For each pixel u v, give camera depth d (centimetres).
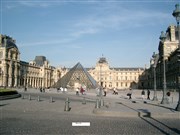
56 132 1401
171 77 12388
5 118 1978
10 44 16562
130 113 2339
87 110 2848
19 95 5419
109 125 1686
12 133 1349
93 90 10012
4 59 15712
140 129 1529
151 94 8681
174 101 4809
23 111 2586
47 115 2267
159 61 15450
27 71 19338
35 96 5862
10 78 16200
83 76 10456
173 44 13462
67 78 10438
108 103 3888
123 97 6569
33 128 1522
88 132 1409
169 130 1502
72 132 1406
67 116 2220
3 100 4219
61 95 6831
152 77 18962
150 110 2680
